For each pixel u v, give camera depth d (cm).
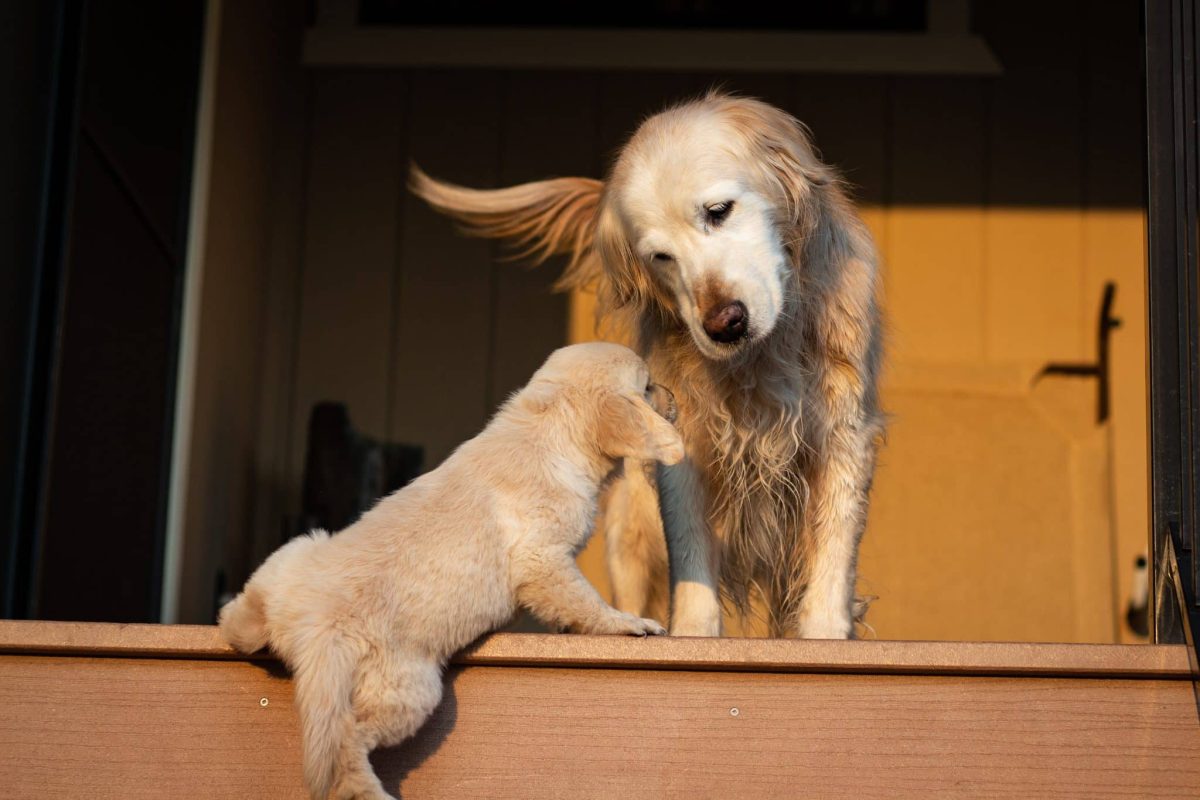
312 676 198
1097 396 547
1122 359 552
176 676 216
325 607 202
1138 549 532
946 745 213
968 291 561
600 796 212
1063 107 574
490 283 567
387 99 581
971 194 569
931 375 550
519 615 226
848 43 577
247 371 525
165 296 427
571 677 216
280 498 551
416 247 571
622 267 292
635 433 226
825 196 295
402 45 583
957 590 527
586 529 227
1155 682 214
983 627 524
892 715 215
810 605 293
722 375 293
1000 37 578
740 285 265
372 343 563
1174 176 243
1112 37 576
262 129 532
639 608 333
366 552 208
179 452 437
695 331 268
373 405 559
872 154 573
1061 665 213
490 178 575
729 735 214
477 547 214
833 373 295
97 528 369
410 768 212
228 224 488
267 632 207
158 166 419
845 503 296
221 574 496
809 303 290
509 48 581
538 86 580
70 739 214
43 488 327
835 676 216
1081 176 570
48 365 333
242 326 516
